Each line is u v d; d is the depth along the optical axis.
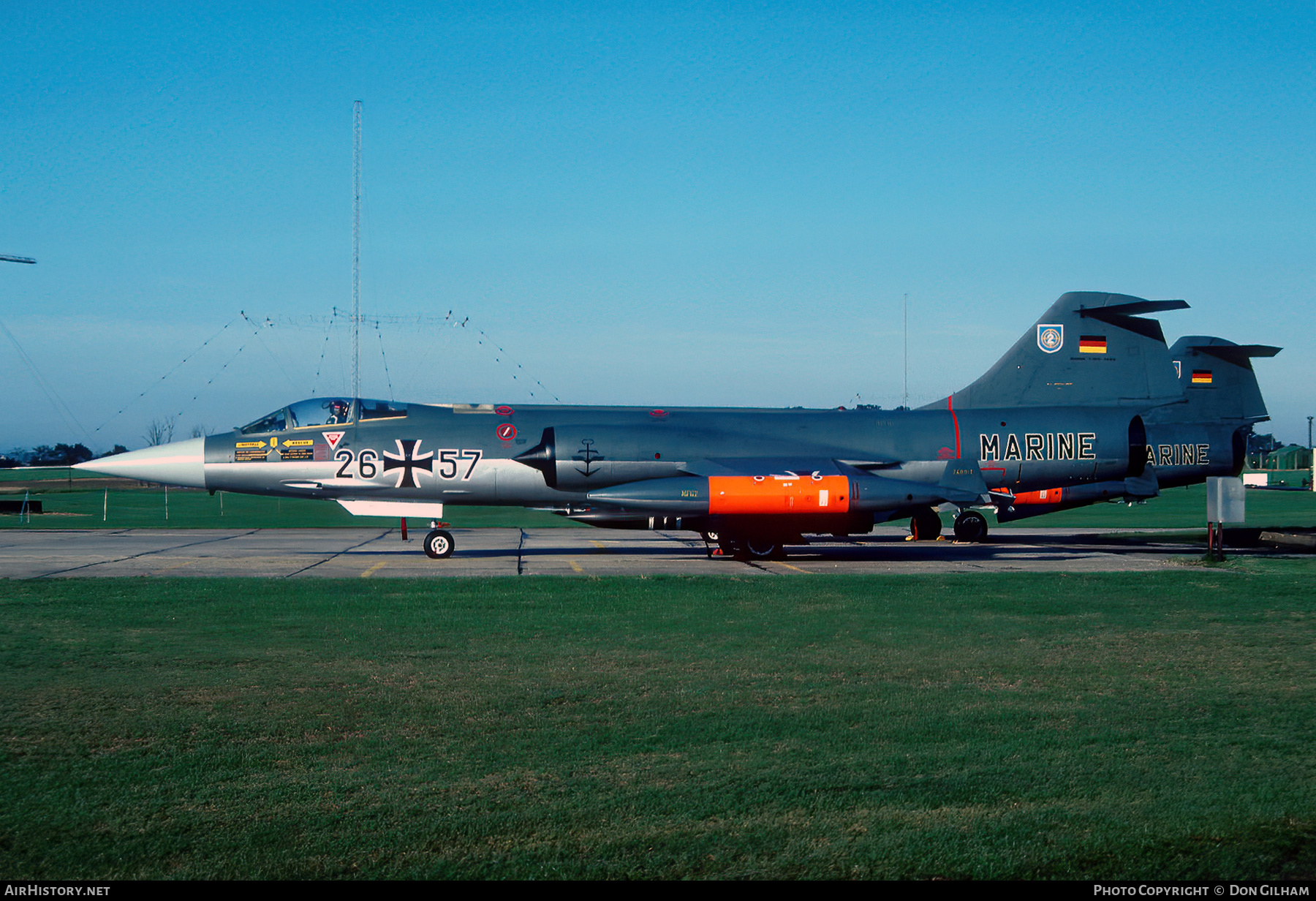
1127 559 21.09
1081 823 5.15
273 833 5.00
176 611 12.27
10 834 4.99
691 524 21.55
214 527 32.38
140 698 7.79
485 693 8.00
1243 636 10.70
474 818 5.20
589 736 6.77
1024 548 24.08
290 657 9.48
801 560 21.02
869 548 24.45
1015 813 5.28
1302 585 14.71
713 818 5.21
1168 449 27.25
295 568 18.89
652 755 6.31
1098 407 24.20
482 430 22.14
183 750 6.40
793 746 6.51
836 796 5.53
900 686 8.29
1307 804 5.40
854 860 4.69
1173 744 6.55
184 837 4.95
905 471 22.81
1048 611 12.36
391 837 4.96
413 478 21.69
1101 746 6.50
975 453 23.08
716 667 9.05
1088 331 24.48
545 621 11.62
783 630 11.06
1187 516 42.16
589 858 4.71
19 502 42.69
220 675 8.66
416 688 8.17
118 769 6.02
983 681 8.49
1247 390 29.62
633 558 21.52
